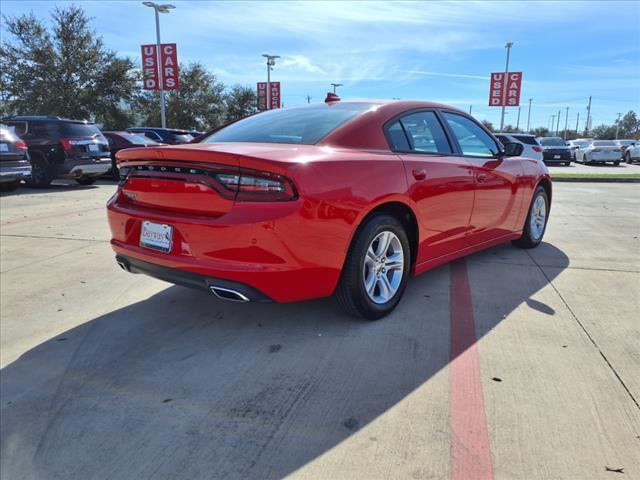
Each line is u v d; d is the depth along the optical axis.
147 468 1.97
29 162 10.51
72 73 30.30
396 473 1.91
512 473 1.90
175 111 40.69
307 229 2.70
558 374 2.62
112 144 14.24
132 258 3.15
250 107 45.53
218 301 3.76
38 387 2.60
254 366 2.75
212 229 2.68
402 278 3.48
